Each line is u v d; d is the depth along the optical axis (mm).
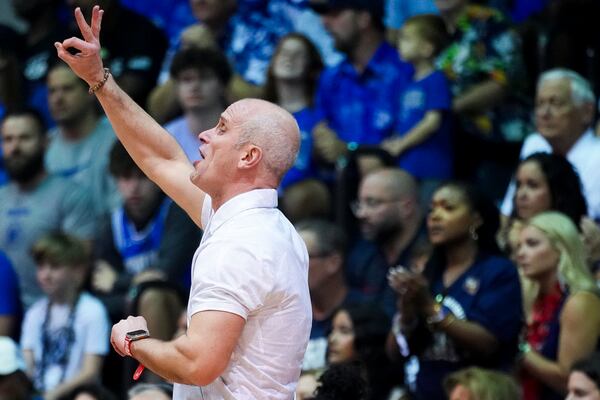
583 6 23594
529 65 23953
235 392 10453
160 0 28203
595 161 20781
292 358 10578
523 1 25938
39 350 21250
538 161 18703
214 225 10688
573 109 20844
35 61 28047
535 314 17297
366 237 20438
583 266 17141
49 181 24719
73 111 25516
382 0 24594
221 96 23594
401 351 17250
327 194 21938
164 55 27266
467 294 17234
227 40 26391
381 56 24484
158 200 23219
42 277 21344
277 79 24422
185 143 23547
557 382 16703
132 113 11633
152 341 10305
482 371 15828
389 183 20250
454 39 23641
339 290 19281
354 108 24328
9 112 25219
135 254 23141
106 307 21859
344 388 12258
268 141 10664
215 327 10195
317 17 26281
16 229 24344
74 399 18609
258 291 10328
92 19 11391
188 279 21750
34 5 28266
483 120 23266
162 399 15547
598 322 16641
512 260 18703
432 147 23094
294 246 10703
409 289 16750
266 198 10703
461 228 17500
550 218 17266
